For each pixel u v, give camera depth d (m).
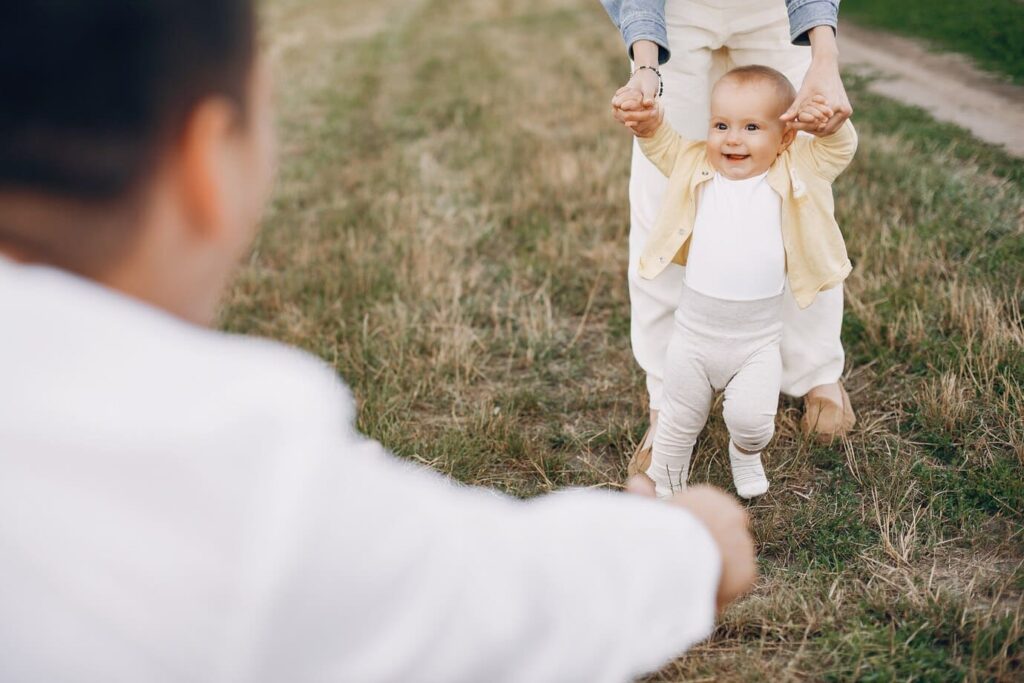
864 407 3.38
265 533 0.64
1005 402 3.14
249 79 0.72
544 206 5.50
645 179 3.10
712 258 2.71
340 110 8.35
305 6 16.58
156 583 0.64
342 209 5.70
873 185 5.04
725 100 2.68
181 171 0.71
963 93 6.83
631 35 2.82
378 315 4.29
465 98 8.34
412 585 0.69
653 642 0.79
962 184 4.95
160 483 0.65
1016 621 2.28
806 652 2.32
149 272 0.74
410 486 0.74
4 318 0.68
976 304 3.66
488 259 4.95
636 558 0.81
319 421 0.69
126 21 0.65
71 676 0.65
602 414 3.54
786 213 2.73
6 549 0.65
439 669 0.69
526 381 3.80
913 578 2.55
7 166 0.67
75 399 0.66
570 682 0.74
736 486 2.98
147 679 0.65
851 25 9.27
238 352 0.73
